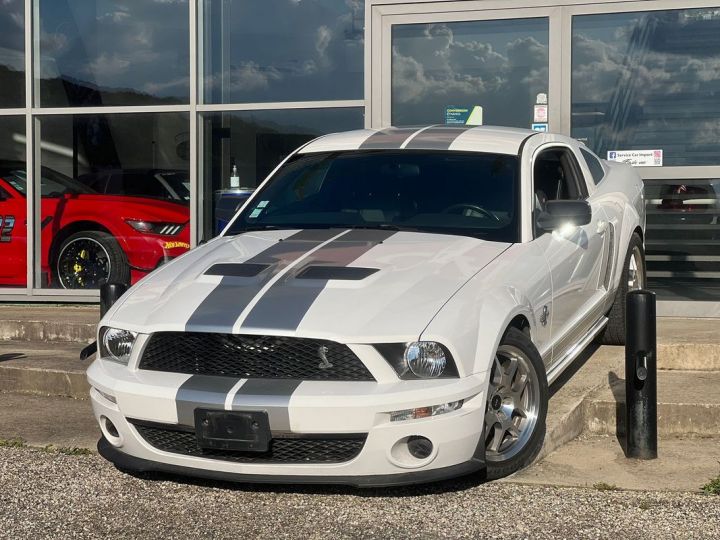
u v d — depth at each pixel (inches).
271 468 167.9
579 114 348.2
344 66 368.2
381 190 224.4
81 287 384.2
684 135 339.6
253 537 159.9
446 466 168.6
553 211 208.5
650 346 198.1
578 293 230.2
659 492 180.7
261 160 375.9
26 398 268.2
